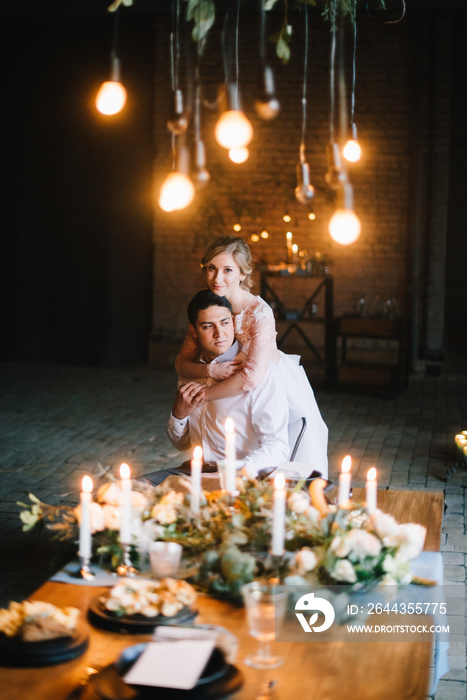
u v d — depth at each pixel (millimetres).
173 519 2230
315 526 2088
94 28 9242
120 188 9445
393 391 8219
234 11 8539
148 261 9812
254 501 2258
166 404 7695
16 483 5180
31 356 9922
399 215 9336
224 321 3182
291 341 9719
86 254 9625
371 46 9148
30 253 9734
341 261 9516
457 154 12195
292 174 9414
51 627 1756
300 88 9297
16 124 9516
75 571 2191
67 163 9508
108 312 9609
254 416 3215
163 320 9922
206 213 9617
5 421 6914
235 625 1905
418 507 2799
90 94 9359
